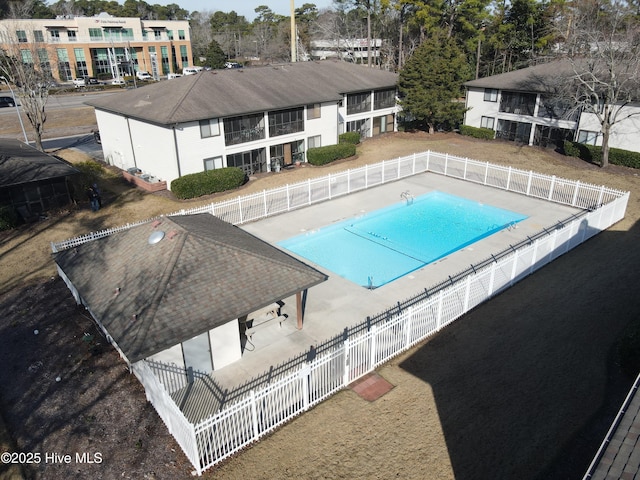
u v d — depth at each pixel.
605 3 46.16
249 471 10.69
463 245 23.53
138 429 11.92
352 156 37.84
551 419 11.92
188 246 14.56
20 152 30.00
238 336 14.04
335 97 36.53
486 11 60.94
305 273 14.88
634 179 31.02
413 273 19.86
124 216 26.30
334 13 94.25
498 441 11.31
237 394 12.94
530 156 36.97
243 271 14.35
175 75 89.19
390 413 12.32
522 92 39.72
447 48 43.00
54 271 20.39
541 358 14.30
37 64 39.44
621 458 7.04
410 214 27.41
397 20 71.50
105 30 91.19
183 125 28.59
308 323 16.30
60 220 25.78
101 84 81.56
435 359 14.46
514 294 18.08
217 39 119.81
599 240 22.67
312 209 27.33
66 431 11.92
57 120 53.22
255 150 33.16
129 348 11.52
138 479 10.50
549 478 10.30
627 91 31.06
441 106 42.53
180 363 13.10
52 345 15.43
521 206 27.33
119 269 14.77
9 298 18.34
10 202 25.12
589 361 14.11
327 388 13.07
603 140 32.88
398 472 10.58
